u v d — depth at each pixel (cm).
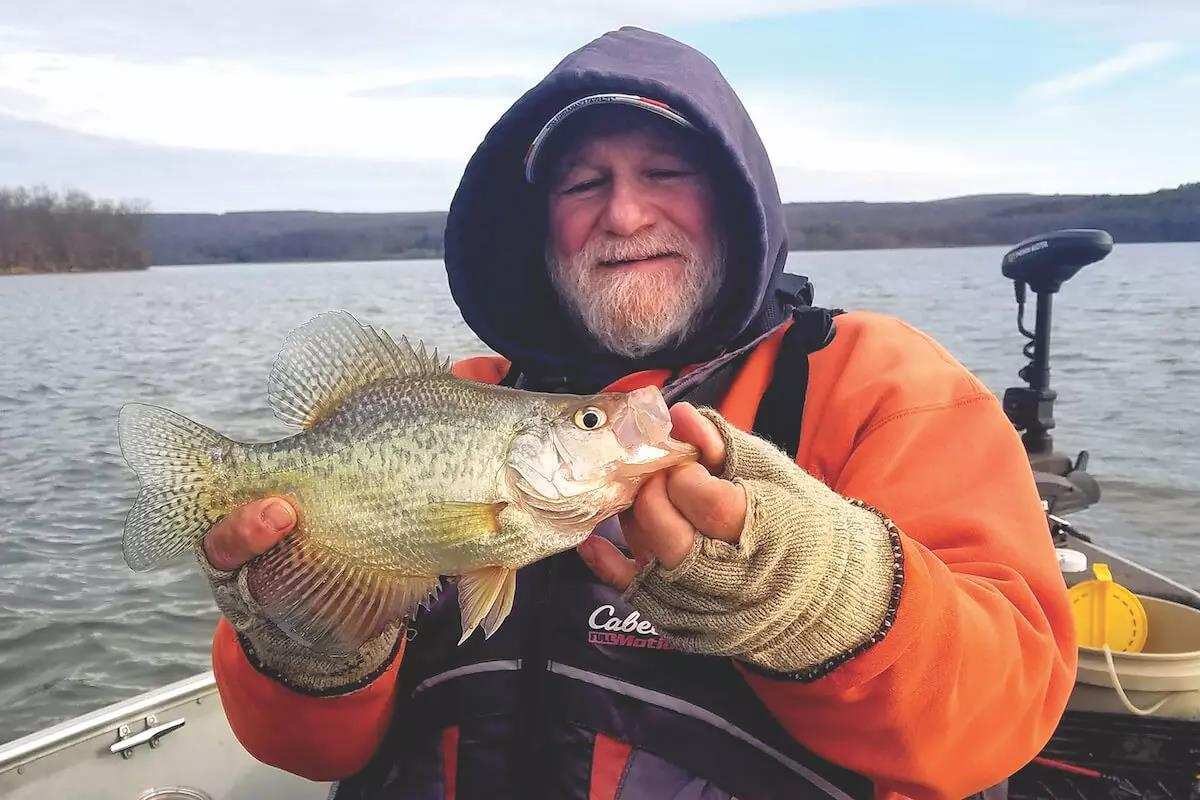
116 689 156
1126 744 84
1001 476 60
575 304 79
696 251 74
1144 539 245
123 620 181
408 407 58
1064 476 126
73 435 365
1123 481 300
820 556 46
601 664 60
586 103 71
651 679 59
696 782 57
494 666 63
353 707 63
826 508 47
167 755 93
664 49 77
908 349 68
